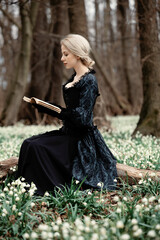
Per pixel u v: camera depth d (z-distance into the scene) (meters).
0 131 9.85
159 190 3.71
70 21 10.00
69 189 3.48
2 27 17.80
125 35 21.17
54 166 3.66
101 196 3.51
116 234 2.53
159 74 7.83
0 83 25.34
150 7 7.69
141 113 8.06
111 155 4.08
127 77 23.16
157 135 7.58
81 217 3.21
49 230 2.68
